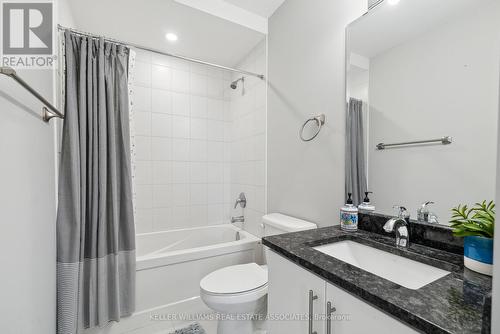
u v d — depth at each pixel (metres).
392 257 0.89
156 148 2.40
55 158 1.27
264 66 2.06
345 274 0.68
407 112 1.00
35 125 0.92
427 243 0.90
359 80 1.21
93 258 1.44
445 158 0.87
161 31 1.98
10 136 0.70
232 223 2.68
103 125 1.50
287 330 0.90
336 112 1.34
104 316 1.47
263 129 2.07
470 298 0.55
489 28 0.76
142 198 2.33
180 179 2.53
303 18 1.60
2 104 0.65
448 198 0.86
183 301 1.74
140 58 2.30
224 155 2.78
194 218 2.61
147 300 1.64
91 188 1.45
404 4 1.01
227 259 1.92
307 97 1.56
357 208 1.18
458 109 0.83
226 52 2.34
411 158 0.99
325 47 1.42
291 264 0.88
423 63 0.94
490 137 0.76
